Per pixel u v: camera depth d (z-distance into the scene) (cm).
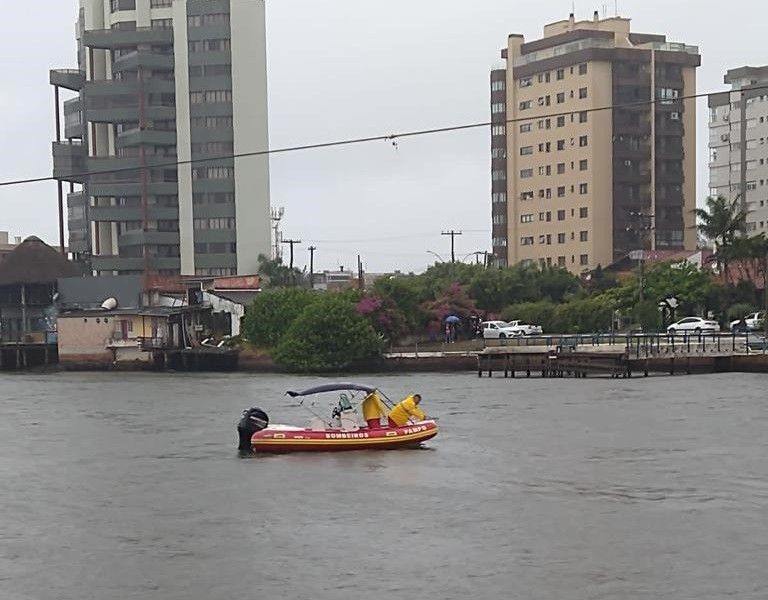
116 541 2491
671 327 8688
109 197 13038
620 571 2141
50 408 5838
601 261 13300
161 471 3516
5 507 2928
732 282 9900
